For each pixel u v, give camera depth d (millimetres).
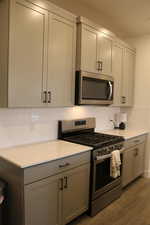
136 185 3484
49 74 2182
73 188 2174
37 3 1981
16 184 1759
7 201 1871
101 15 3076
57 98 2303
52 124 2688
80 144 2473
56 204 1994
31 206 1763
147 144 3854
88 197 2412
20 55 1888
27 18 1909
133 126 4078
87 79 2600
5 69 1840
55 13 2180
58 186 1994
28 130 2406
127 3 2686
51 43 2166
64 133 2787
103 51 2865
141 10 2889
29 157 1890
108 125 3875
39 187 1811
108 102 3033
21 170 1693
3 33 1840
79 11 2818
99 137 2877
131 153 3281
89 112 3340
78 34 2479
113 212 2604
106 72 2961
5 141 2195
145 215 2564
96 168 2432
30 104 2018
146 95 3865
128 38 4020
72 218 2207
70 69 2439
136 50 3926
